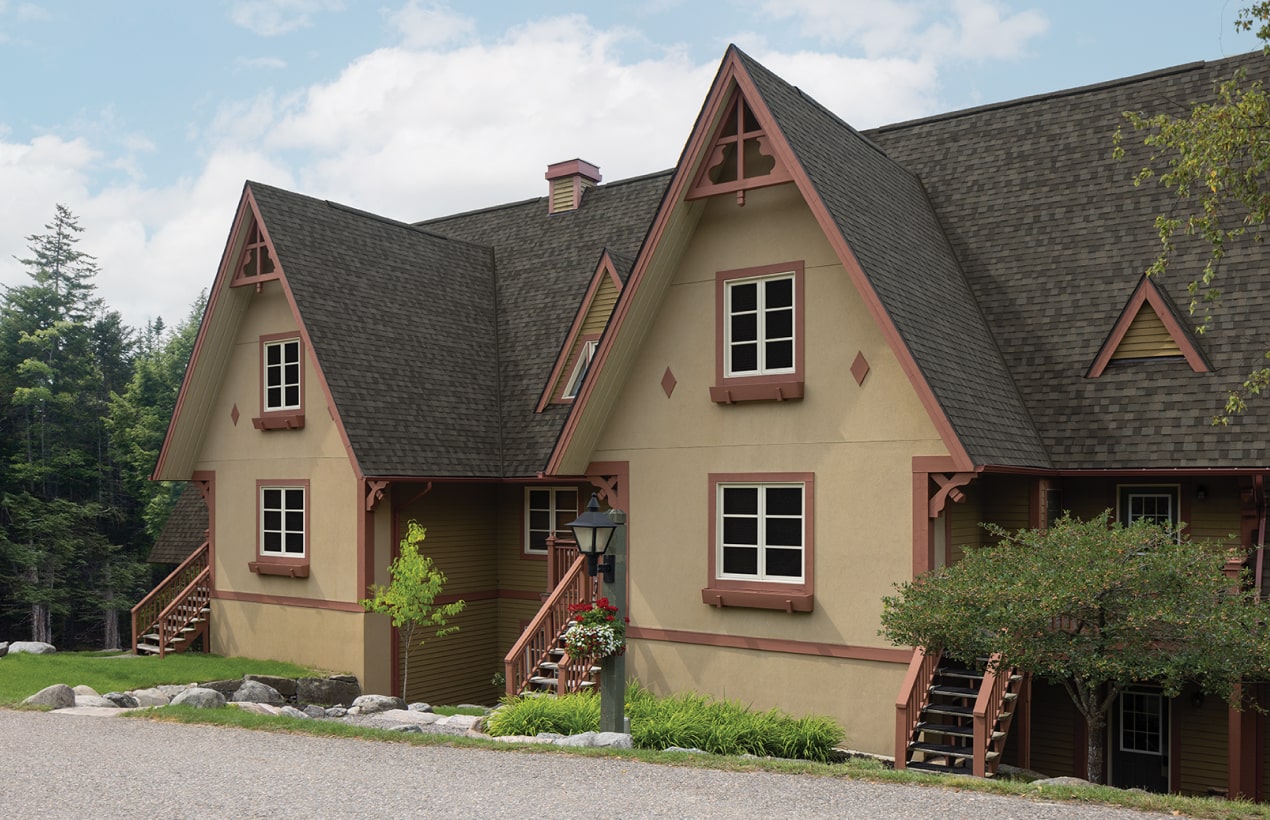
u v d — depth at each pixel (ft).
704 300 54.24
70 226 197.06
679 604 54.08
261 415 71.61
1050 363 52.70
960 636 38.29
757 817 27.96
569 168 84.99
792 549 50.96
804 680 49.88
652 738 42.11
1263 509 45.93
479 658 71.41
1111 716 50.78
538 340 75.20
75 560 154.61
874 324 48.65
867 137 70.33
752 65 51.67
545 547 71.00
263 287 71.92
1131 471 47.34
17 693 53.06
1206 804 29.37
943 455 46.16
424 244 79.87
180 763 35.06
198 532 88.33
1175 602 36.19
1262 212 39.99
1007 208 60.03
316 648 67.21
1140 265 53.62
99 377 181.57
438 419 67.41
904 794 30.73
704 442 53.78
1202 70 59.72
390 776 33.09
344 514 66.18
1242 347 48.60
